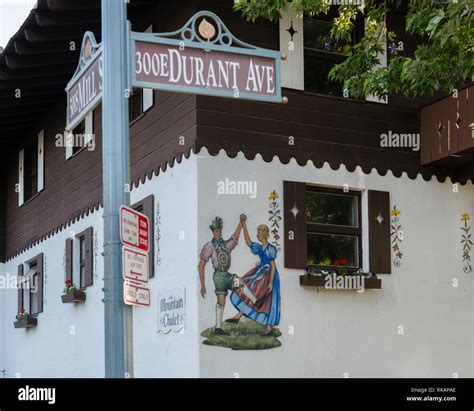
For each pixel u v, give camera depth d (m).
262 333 10.91
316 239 11.66
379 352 11.72
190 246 10.85
